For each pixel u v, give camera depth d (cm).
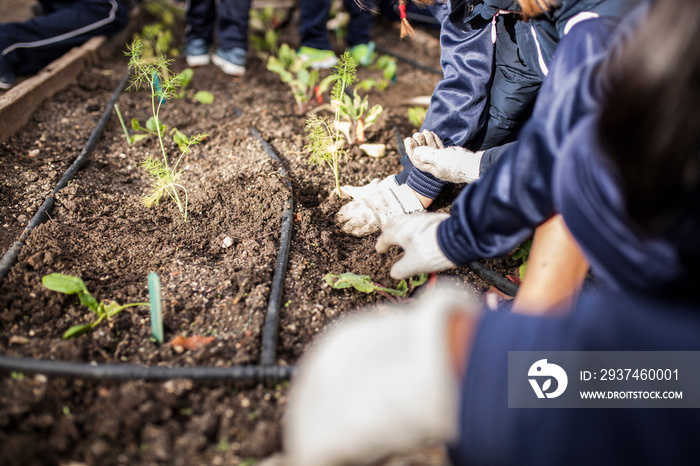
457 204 116
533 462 70
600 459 69
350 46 363
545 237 112
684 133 59
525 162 95
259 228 187
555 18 141
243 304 155
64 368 124
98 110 265
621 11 114
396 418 73
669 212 64
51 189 200
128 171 224
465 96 175
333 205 203
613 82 66
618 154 65
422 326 73
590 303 74
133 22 387
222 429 119
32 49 282
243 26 316
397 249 177
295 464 84
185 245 180
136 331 145
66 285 143
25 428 113
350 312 158
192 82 304
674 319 68
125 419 116
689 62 58
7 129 225
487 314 78
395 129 259
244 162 225
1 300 148
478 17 168
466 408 72
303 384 81
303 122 267
